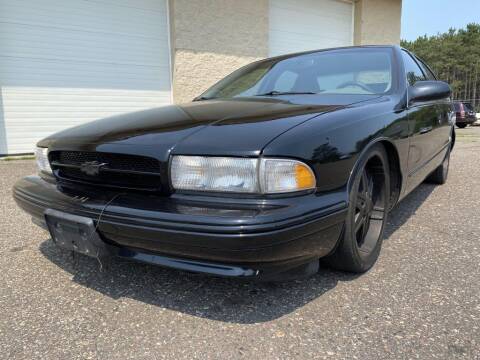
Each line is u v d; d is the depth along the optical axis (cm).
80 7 642
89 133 196
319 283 200
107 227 163
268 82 277
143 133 178
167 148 162
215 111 201
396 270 214
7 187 428
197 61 753
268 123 170
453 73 6481
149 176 167
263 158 150
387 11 1090
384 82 255
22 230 291
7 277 215
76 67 653
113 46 680
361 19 1030
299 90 259
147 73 722
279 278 161
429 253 237
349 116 188
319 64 279
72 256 224
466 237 263
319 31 974
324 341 155
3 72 599
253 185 150
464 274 209
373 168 219
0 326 170
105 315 177
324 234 163
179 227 147
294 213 147
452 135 432
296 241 150
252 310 178
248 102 227
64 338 161
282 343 155
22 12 598
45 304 187
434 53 6481
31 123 632
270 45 880
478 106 4959
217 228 142
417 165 276
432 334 158
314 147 160
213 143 157
